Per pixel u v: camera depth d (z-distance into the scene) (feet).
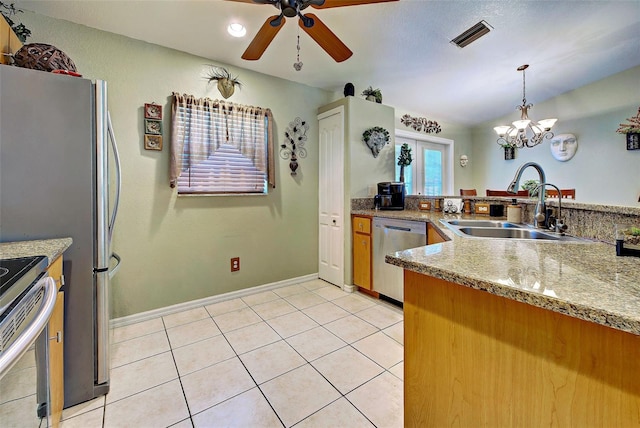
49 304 2.62
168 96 7.79
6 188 4.09
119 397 4.84
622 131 11.62
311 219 10.81
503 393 2.52
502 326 2.52
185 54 8.00
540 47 8.77
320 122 10.76
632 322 1.62
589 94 12.62
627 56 10.12
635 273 2.53
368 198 10.14
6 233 4.09
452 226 6.03
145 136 7.48
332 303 8.80
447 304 2.91
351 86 9.93
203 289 8.54
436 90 11.78
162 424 4.32
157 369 5.58
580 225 4.67
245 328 7.22
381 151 10.49
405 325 3.30
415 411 3.22
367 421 4.36
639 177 11.44
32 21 6.19
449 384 2.92
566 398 2.17
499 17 7.09
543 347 2.28
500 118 16.35
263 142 9.32
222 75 8.58
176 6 6.14
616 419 1.94
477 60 9.30
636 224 3.77
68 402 4.58
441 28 7.39
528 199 6.89
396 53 8.52
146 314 7.66
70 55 6.57
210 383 5.19
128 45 7.24
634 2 6.78
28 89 4.19
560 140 13.75
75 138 4.46
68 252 4.48
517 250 3.51
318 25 5.54
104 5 6.07
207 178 8.52
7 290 2.26
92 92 4.60
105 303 4.87
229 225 8.95
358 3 4.89
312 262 10.93
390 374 5.44
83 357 4.69
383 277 8.82
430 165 16.01
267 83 9.50
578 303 1.87
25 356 2.94
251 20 6.66
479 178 17.63
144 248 7.61
